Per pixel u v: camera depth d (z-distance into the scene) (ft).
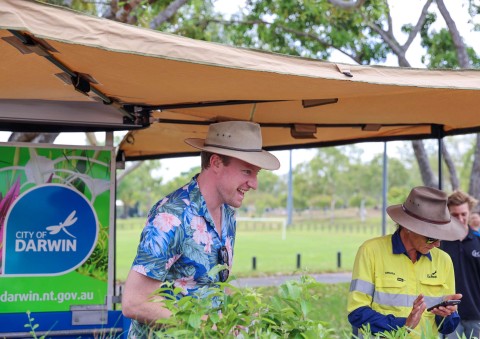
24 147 16.90
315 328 9.54
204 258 12.31
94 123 16.38
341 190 283.18
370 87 13.19
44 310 16.80
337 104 16.55
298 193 297.12
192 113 18.20
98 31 10.39
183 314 9.35
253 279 66.69
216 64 11.35
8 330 16.56
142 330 11.98
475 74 13.34
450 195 21.42
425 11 43.93
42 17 9.97
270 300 9.79
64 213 17.04
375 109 17.26
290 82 12.78
